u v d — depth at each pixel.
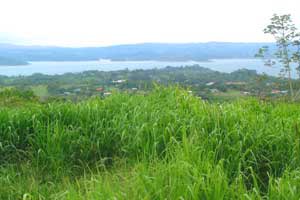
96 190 3.53
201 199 3.28
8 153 5.06
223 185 3.38
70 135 4.99
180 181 3.37
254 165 4.32
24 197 3.73
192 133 4.66
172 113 5.18
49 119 5.42
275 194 3.37
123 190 3.58
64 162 4.79
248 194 3.47
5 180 4.40
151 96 6.09
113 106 5.71
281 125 5.04
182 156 3.89
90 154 4.95
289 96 9.02
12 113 5.48
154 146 4.53
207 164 3.69
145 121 5.17
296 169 3.98
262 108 6.22
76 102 5.98
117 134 5.09
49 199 4.00
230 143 4.55
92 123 5.26
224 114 5.07
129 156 4.76
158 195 3.27
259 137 4.63
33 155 4.98
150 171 3.83
